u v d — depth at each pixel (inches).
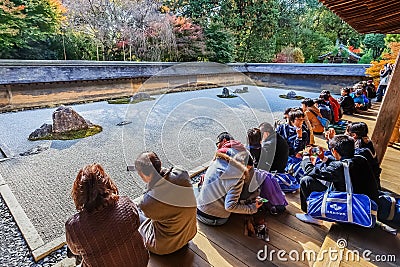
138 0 527.5
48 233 82.2
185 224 57.7
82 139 183.8
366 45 758.5
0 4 397.4
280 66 523.8
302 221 73.9
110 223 42.8
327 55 746.2
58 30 474.0
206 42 621.6
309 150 105.2
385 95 91.9
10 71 294.0
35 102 312.0
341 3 88.3
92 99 360.5
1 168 134.6
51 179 122.3
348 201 62.7
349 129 84.1
